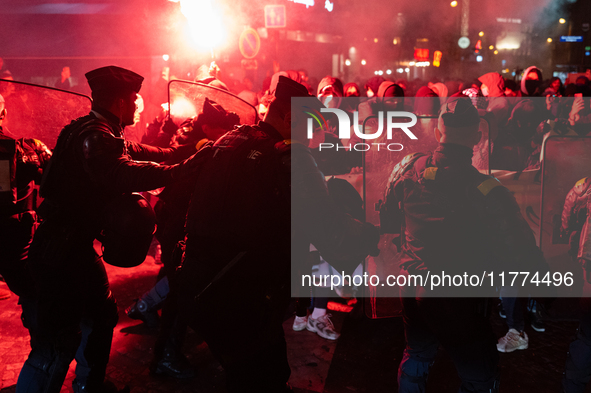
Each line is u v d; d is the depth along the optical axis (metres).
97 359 2.36
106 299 2.34
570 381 2.24
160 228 2.81
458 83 8.77
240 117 2.79
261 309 1.70
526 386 2.77
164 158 2.44
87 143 1.95
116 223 2.06
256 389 1.77
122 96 2.12
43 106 2.60
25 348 3.13
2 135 2.37
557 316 2.34
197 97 2.83
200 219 1.73
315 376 2.89
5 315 3.60
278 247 1.70
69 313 2.17
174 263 2.09
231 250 1.68
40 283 2.13
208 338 1.76
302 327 3.46
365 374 2.91
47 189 2.09
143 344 3.22
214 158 1.77
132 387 2.74
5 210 2.36
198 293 1.71
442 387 2.78
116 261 2.12
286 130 1.79
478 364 1.88
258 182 1.66
